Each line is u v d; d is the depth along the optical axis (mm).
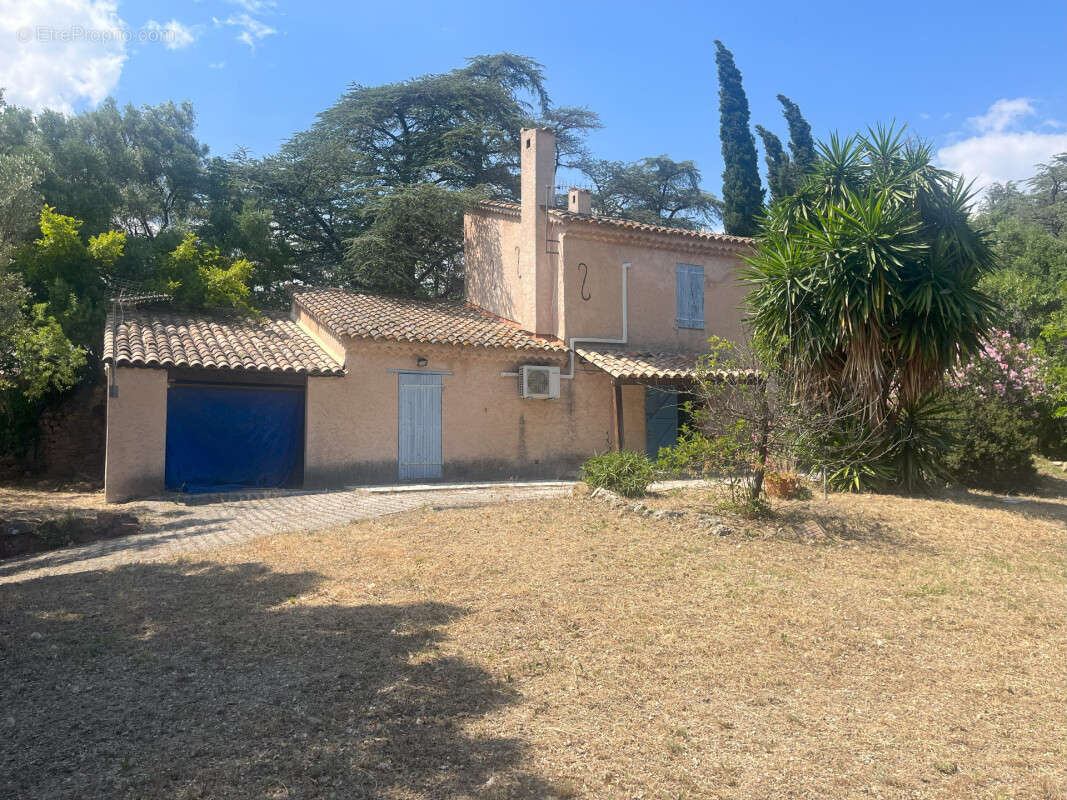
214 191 24984
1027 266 30891
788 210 14492
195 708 4508
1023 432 16828
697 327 18781
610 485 11922
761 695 5133
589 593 7113
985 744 4602
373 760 3939
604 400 17516
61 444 17703
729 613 6766
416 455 15477
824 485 12469
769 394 10938
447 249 24625
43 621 6215
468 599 6816
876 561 8922
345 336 14680
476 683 5012
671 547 8922
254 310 18031
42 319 15766
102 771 3760
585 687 5062
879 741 4555
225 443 14750
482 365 16297
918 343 13023
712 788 3877
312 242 27453
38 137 20406
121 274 18375
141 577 7688
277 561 8273
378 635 5824
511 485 14461
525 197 18156
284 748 4031
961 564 9008
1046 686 5605
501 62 30203
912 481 13609
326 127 28250
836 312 12953
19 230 12523
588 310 17484
